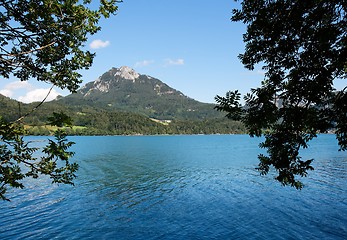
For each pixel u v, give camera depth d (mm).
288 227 17203
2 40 5293
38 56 5480
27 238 15875
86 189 28391
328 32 4152
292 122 5195
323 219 18531
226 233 16500
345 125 4633
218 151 78438
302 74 4875
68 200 24062
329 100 4895
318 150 73375
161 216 19734
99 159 56844
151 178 34688
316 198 23797
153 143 123500
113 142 130875
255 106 5188
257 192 26438
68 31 4945
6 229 17188
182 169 42375
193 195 25734
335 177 33094
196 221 18609
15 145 4609
